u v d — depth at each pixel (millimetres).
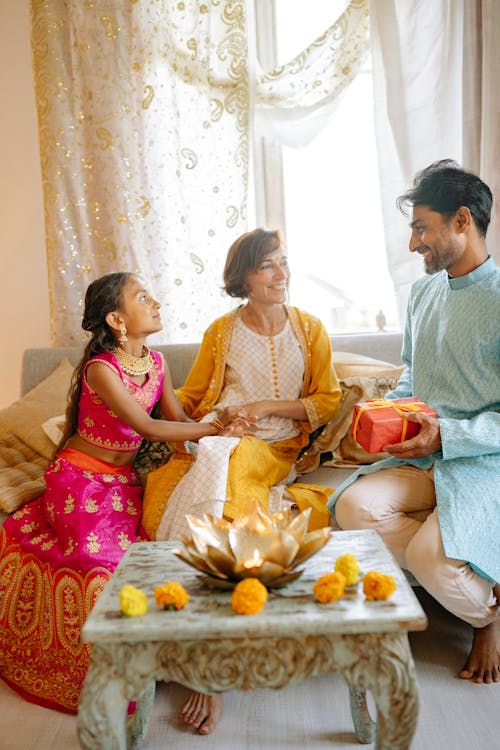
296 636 1090
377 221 3180
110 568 1721
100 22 2852
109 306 1926
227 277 2154
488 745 1447
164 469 2014
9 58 3191
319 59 2932
